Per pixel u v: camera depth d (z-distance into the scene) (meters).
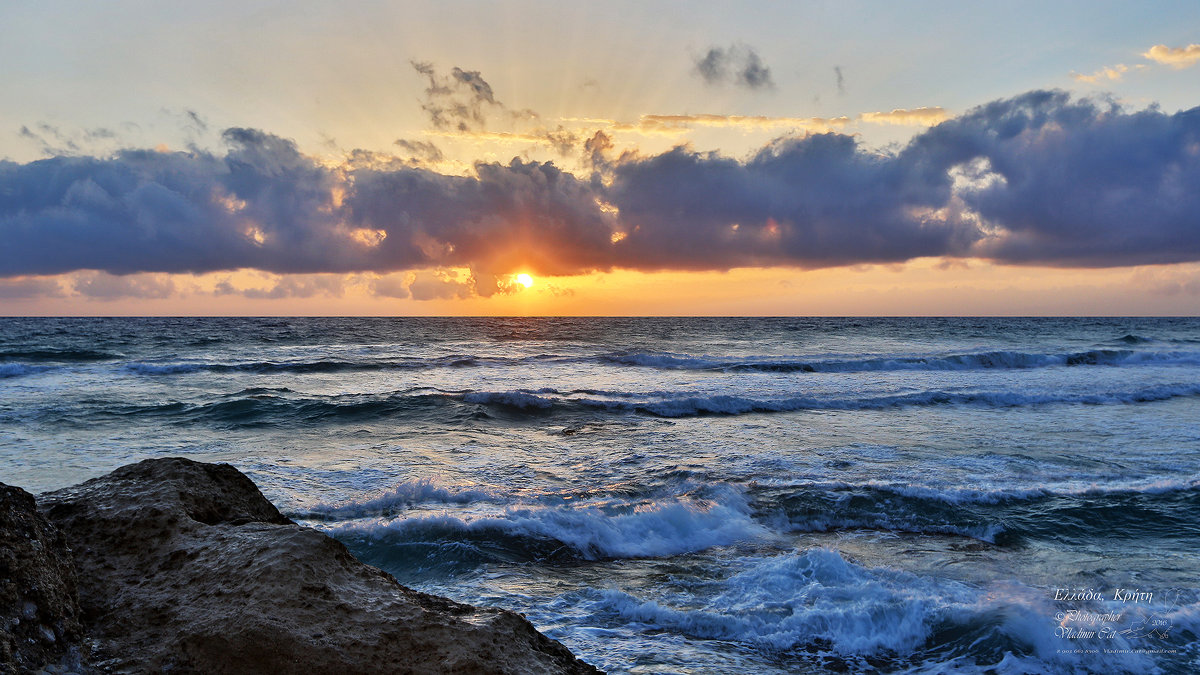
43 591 2.83
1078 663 6.04
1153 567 8.28
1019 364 35.19
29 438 15.69
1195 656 6.13
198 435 16.58
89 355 37.72
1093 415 20.20
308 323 96.56
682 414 21.06
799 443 16.08
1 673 2.44
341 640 2.91
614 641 6.35
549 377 29.97
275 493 11.20
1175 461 13.84
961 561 8.51
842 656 6.24
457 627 3.08
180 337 55.66
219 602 3.07
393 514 10.19
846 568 7.97
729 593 7.52
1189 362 36.38
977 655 6.20
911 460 14.03
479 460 14.21
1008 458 14.17
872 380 28.72
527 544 8.99
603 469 13.36
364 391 24.66
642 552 9.01
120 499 3.77
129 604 3.12
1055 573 8.08
